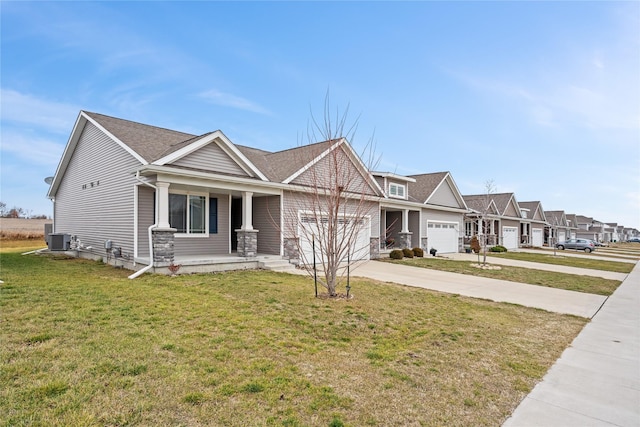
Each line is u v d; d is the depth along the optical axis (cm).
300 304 729
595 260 2398
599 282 1349
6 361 396
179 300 715
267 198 1461
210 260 1131
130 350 445
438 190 2439
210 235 1351
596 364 495
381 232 2275
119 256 1211
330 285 810
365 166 930
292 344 504
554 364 489
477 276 1367
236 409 328
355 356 478
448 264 1714
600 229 7300
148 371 391
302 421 314
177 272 1052
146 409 318
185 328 545
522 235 3934
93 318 566
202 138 1173
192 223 1302
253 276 1062
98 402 324
